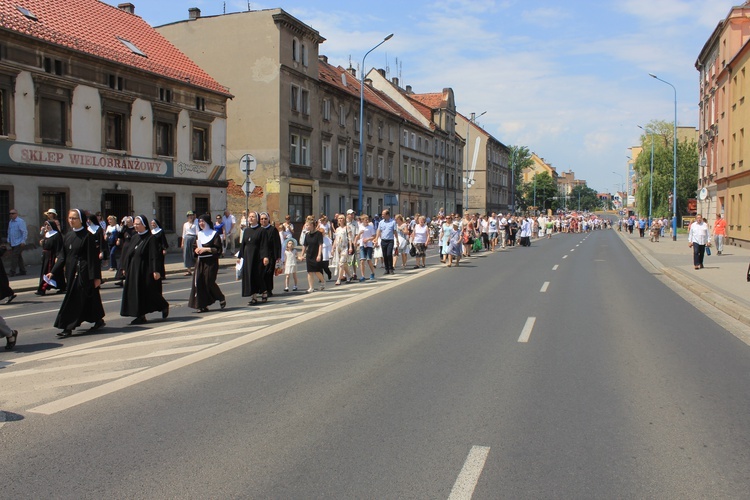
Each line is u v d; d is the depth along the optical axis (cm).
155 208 2888
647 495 418
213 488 423
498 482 437
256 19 3828
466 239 2991
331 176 4481
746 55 3484
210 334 984
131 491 418
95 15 2956
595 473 454
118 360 802
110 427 545
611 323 1116
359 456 482
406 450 496
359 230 1875
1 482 432
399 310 1248
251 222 1342
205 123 3231
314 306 1307
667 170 7119
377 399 633
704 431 545
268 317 1162
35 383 689
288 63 3894
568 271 2212
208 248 1227
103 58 2547
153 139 2880
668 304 1393
